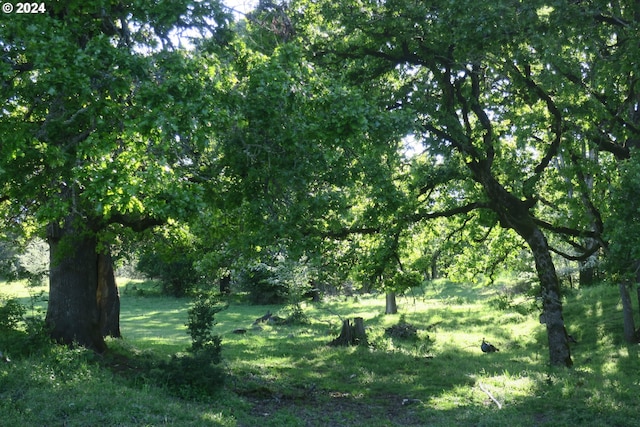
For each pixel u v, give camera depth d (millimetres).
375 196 15844
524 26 15359
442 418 12172
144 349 19422
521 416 12062
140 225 16609
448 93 18172
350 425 11711
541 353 22844
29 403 9898
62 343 15977
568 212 21344
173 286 55562
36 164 10734
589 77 17406
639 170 13586
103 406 10297
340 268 21719
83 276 16453
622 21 15672
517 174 19594
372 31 17469
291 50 11531
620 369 18094
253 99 10828
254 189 12406
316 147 11719
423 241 23359
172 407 10883
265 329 33781
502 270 27703
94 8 10562
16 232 18281
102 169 9320
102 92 9695
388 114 13180
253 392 14367
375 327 32156
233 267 19953
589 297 31625
